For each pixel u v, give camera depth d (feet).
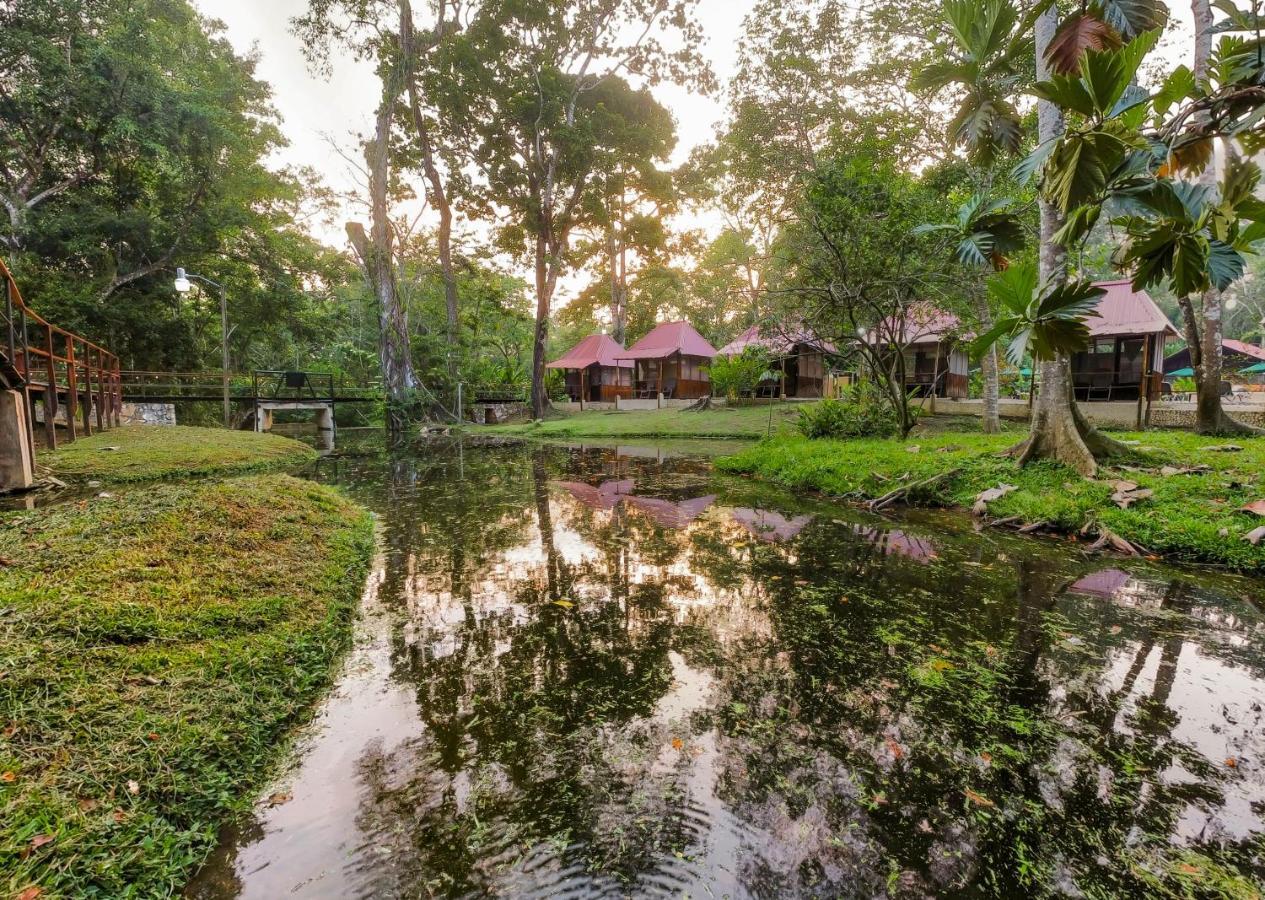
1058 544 16.11
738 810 5.92
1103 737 7.16
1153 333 41.37
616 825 5.72
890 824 5.72
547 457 40.27
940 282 29.73
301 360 98.02
